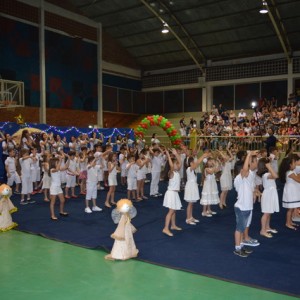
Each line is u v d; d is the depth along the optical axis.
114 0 19.12
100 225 7.50
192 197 7.41
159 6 18.86
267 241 6.28
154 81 25.80
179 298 4.12
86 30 21.28
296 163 7.02
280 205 9.67
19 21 17.75
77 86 20.81
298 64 20.05
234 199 10.43
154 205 9.55
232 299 4.08
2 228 7.10
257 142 14.81
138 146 14.88
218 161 10.01
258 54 21.39
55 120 19.55
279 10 17.20
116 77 24.33
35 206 9.46
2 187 7.15
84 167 10.95
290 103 18.42
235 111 22.52
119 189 12.16
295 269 4.96
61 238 6.56
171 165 6.63
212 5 17.84
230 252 5.70
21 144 12.38
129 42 23.69
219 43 21.17
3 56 17.05
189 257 5.48
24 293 4.32
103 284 4.54
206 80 23.42
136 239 6.44
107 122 23.94
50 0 19.20
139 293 4.27
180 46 22.39
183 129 19.59
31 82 18.36
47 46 19.08
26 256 5.62
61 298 4.17
